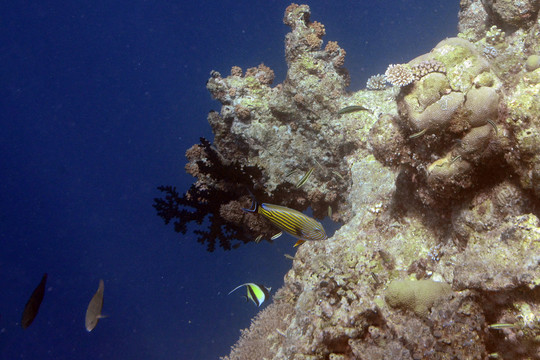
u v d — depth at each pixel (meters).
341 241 2.46
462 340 1.67
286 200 3.63
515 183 1.74
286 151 3.82
